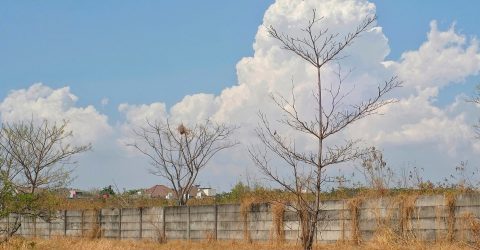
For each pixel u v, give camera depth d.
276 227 25.44
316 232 24.05
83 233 34.56
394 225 21.86
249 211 26.83
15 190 24.41
